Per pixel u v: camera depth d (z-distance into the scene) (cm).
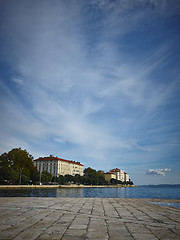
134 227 646
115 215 873
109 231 586
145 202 1553
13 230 572
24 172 8688
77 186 12794
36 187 8256
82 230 589
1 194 4372
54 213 870
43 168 15612
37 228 600
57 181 12100
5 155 8531
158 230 612
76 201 1453
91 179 15562
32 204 1169
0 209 963
